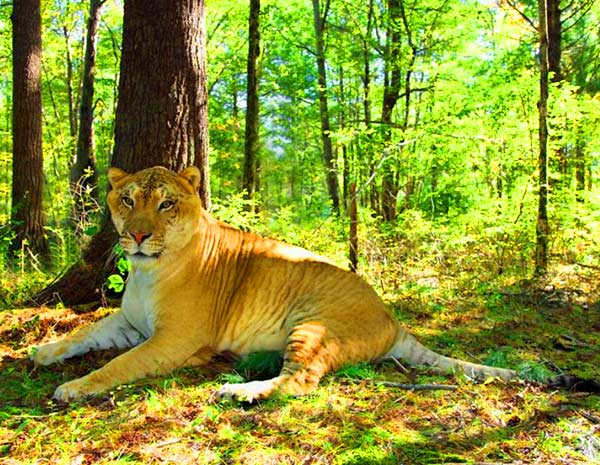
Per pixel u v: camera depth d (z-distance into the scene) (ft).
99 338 16.81
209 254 16.19
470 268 30.37
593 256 34.47
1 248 29.66
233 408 12.65
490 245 32.53
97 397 13.50
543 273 28.55
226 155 90.38
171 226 15.11
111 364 14.26
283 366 14.33
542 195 30.89
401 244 33.40
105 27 84.69
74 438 11.16
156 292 15.46
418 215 36.45
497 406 13.10
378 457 10.46
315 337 14.58
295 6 68.28
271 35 68.44
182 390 13.80
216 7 72.08
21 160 39.55
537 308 23.43
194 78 21.72
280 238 32.73
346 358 14.96
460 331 20.02
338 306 15.47
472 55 58.18
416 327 20.59
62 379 14.88
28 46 40.01
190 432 11.36
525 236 32.55
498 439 11.34
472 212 35.63
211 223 16.72
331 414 12.28
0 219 43.24
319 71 63.46
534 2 56.90
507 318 21.75
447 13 51.37
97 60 83.82
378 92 64.18
